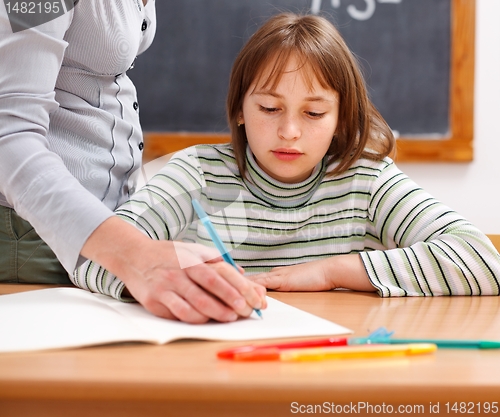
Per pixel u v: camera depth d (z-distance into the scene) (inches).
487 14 81.4
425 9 81.8
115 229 26.7
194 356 19.3
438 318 26.6
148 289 25.1
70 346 20.1
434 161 82.0
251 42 41.2
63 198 27.3
